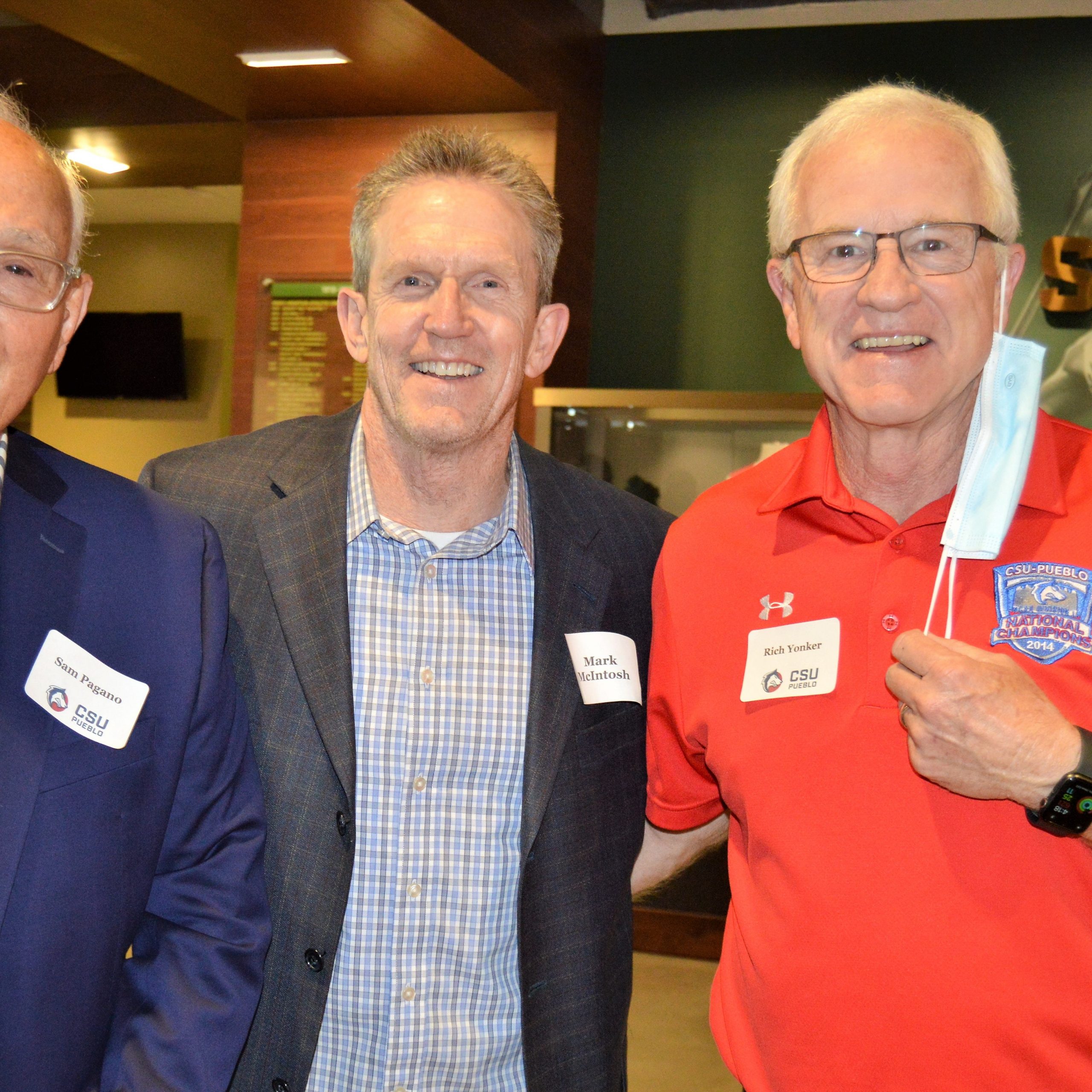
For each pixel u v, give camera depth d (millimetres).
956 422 1461
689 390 5000
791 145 1576
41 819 1215
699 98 5160
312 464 1719
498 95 4590
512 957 1588
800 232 1494
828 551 1522
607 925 1638
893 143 1430
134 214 8344
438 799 1572
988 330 1427
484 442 1587
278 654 1568
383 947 1525
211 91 4762
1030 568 1369
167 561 1382
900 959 1329
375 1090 1513
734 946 1566
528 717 1618
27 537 1295
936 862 1335
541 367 1767
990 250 1425
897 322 1397
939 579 1356
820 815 1413
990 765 1243
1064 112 4719
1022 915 1294
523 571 1708
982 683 1238
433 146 1597
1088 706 1315
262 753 1535
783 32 5062
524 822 1574
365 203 1616
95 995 1242
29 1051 1183
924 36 4887
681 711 1643
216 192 7559
